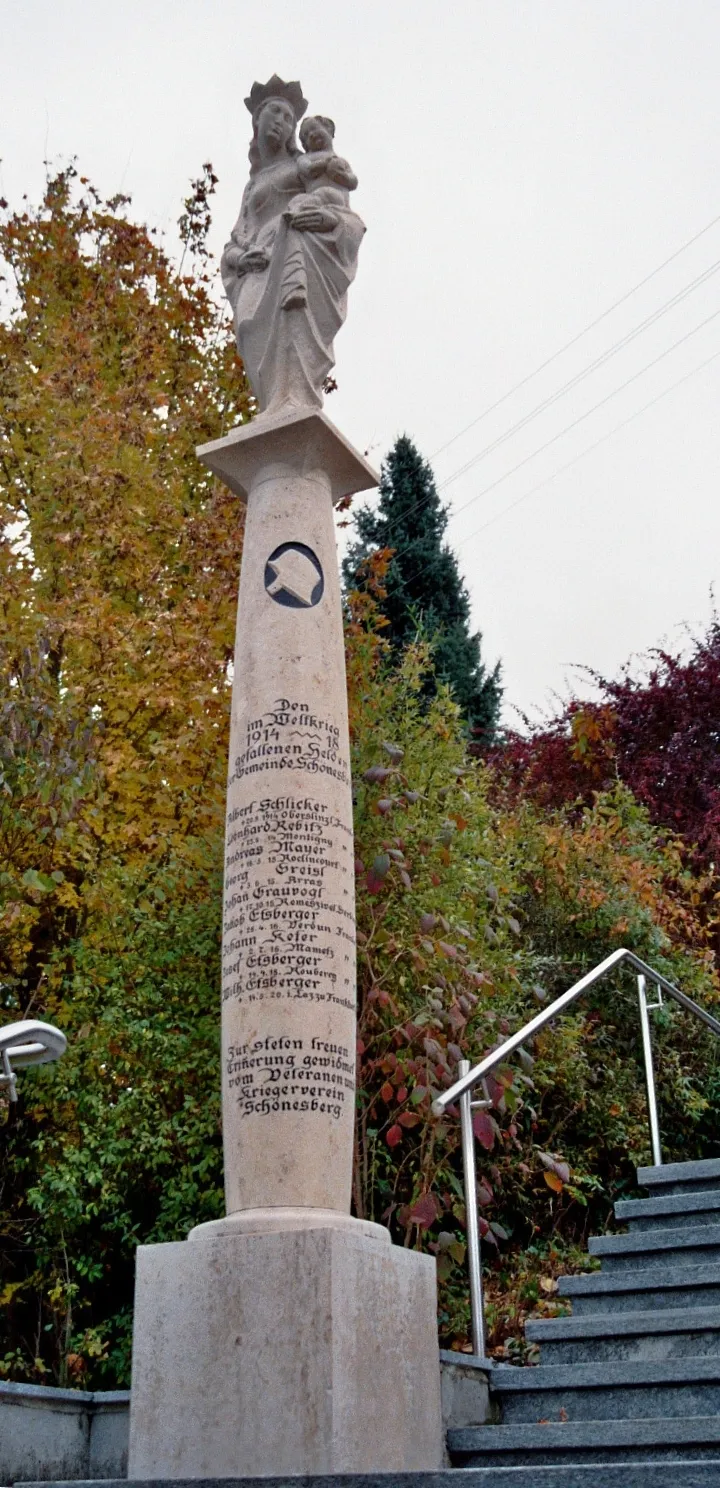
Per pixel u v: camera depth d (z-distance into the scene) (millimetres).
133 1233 10383
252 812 5887
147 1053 10000
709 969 13742
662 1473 4105
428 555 30312
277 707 6039
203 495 13664
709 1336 5992
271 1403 4848
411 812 9961
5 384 12703
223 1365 4984
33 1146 10742
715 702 20500
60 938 11828
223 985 5762
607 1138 11828
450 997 9562
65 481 12195
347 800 6059
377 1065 9070
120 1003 10133
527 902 13328
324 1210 5312
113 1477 6082
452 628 29203
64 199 14977
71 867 11516
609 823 14672
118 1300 11047
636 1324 6133
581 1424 5223
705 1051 12930
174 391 14273
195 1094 10000
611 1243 7129
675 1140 12359
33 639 11266
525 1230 11328
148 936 10211
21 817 10125
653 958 13062
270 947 5629
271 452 6637
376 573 11383
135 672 11719
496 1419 6039
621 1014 12789
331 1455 4684
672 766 19984
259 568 6379
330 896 5773
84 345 12977
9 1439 5734
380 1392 5012
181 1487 4531
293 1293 4953
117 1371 10125
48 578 12555
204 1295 5121
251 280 7094
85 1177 10273
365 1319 5043
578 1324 6270
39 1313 10977
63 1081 10305
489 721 29000
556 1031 11516
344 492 6887
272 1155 5359
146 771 11320
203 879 10180
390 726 10383
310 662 6160
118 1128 10188
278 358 6879
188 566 12828
